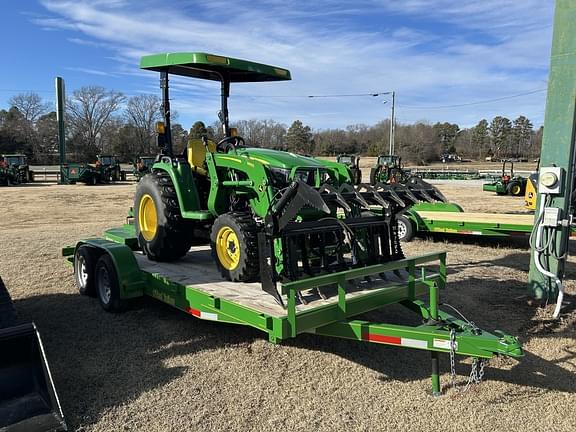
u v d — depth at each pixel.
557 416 3.37
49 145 66.69
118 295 5.09
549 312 5.39
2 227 11.98
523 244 9.50
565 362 4.20
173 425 3.24
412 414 3.39
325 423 3.27
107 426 3.22
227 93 6.09
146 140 64.75
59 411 3.11
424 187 4.73
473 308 5.54
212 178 5.07
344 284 3.72
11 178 29.39
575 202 7.92
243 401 3.54
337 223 4.41
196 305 4.23
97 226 11.97
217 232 4.68
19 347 3.34
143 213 5.81
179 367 4.05
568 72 5.30
